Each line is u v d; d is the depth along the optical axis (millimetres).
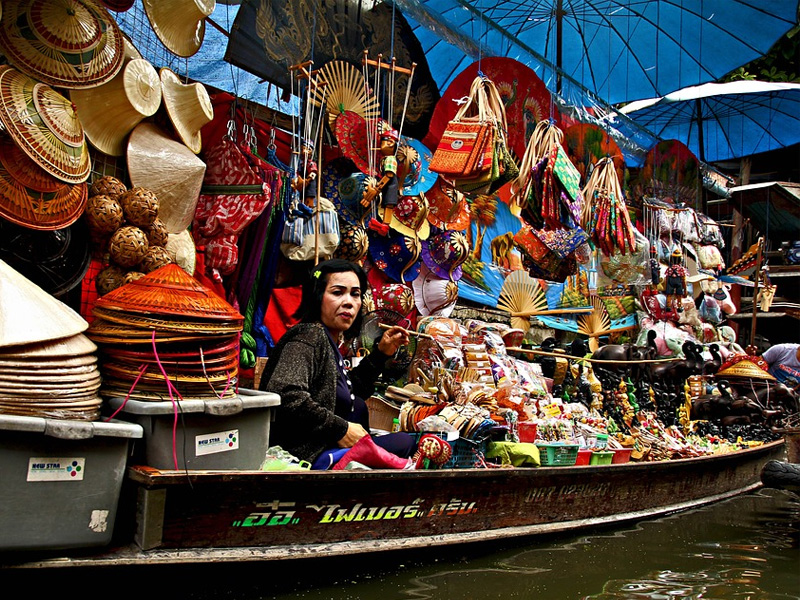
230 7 6055
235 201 4637
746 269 12820
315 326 3797
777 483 5695
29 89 3615
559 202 7090
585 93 10078
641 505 5707
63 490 2580
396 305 5664
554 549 4418
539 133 7027
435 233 6570
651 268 10406
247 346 4672
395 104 6469
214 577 2979
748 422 8578
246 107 5629
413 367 4992
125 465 2754
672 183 11836
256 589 3117
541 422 5156
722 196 14164
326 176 5723
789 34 14586
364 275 3990
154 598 2811
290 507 3121
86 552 2658
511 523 4352
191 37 4605
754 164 16969
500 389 5129
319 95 5516
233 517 2961
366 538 3484
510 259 8211
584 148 9281
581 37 11805
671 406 7402
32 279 3781
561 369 6312
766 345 13070
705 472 6730
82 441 2617
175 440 2883
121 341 2928
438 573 3654
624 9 11141
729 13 10961
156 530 2740
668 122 14406
